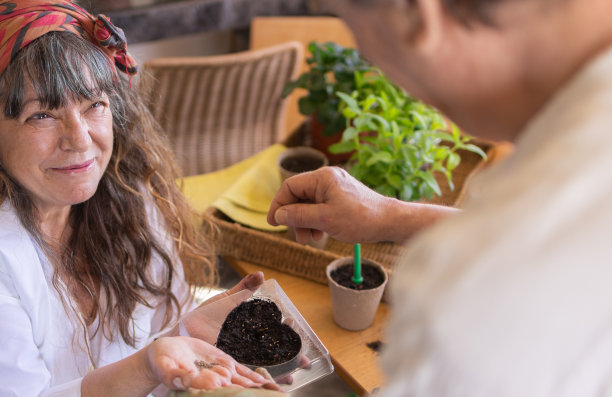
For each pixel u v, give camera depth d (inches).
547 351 16.0
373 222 37.9
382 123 57.1
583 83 17.3
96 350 48.5
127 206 49.4
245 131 86.0
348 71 66.6
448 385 16.7
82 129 38.8
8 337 40.0
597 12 17.0
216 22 98.9
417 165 57.2
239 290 45.7
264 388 34.1
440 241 17.0
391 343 18.1
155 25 93.8
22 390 40.7
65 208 46.2
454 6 17.0
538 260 15.7
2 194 41.8
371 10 17.8
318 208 38.8
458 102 19.7
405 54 18.5
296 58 80.4
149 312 52.4
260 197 64.3
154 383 38.9
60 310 44.5
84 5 47.9
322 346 41.2
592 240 15.6
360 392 45.1
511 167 18.3
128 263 49.9
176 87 76.1
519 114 19.7
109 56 41.0
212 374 34.4
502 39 17.5
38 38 36.4
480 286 15.9
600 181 16.0
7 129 38.3
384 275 50.0
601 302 15.7
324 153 70.2
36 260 42.7
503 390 16.3
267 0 101.4
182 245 54.5
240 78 78.5
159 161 51.0
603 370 16.8
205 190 68.7
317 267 54.7
